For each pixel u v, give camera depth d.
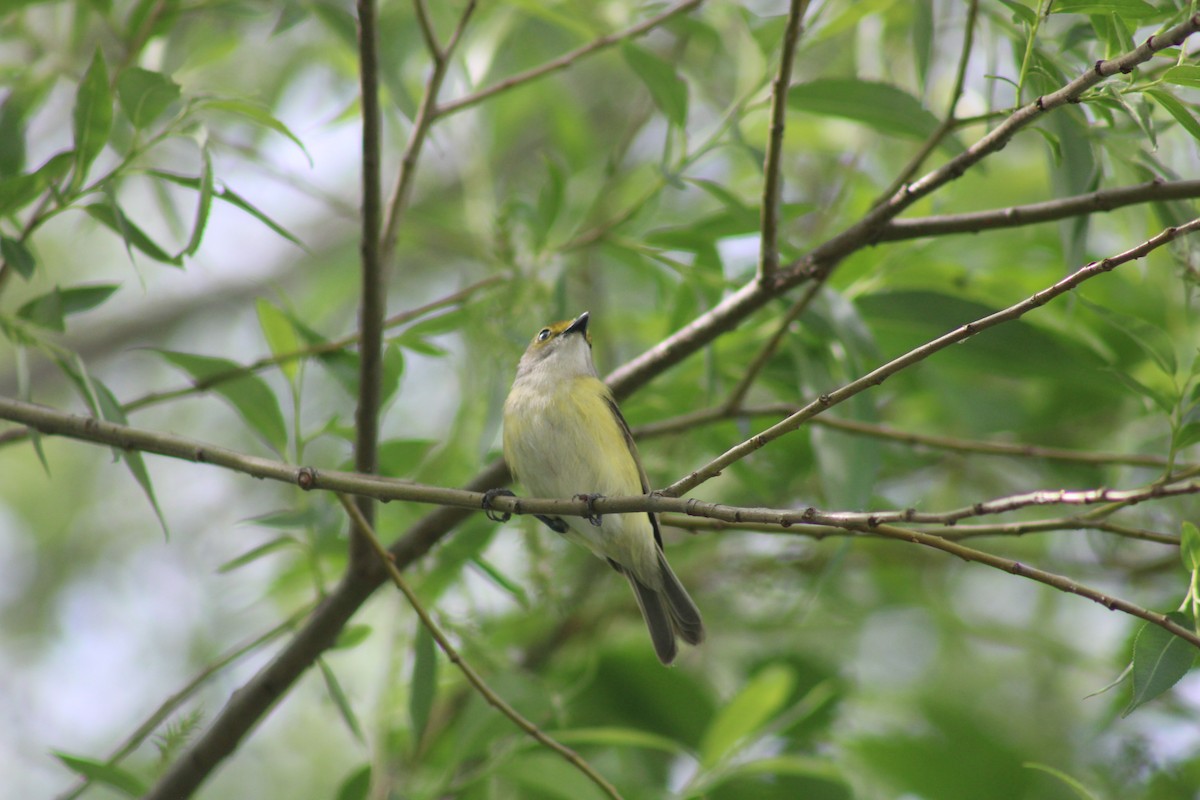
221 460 7.65
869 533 6.23
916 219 8.98
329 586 12.33
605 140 17.75
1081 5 7.00
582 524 9.84
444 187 17.89
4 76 11.35
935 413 13.73
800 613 12.74
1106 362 10.50
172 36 12.43
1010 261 12.63
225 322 19.44
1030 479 13.72
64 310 8.70
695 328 9.65
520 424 9.84
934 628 14.37
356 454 8.86
